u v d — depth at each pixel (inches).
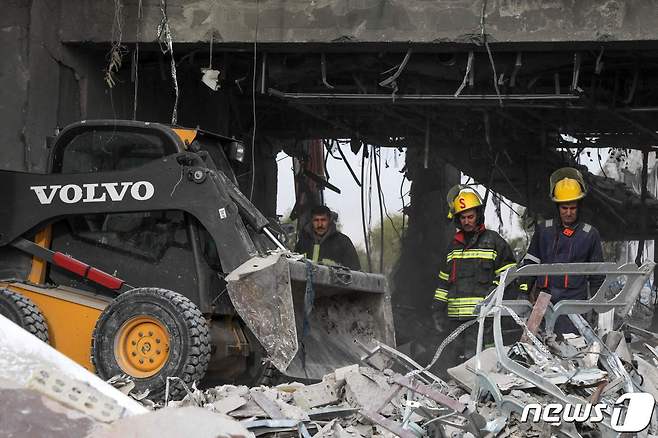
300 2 405.7
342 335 332.8
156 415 85.9
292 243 406.6
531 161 588.1
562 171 332.2
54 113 411.8
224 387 239.0
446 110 534.6
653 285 700.7
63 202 306.3
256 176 550.9
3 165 396.2
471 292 337.4
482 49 405.1
